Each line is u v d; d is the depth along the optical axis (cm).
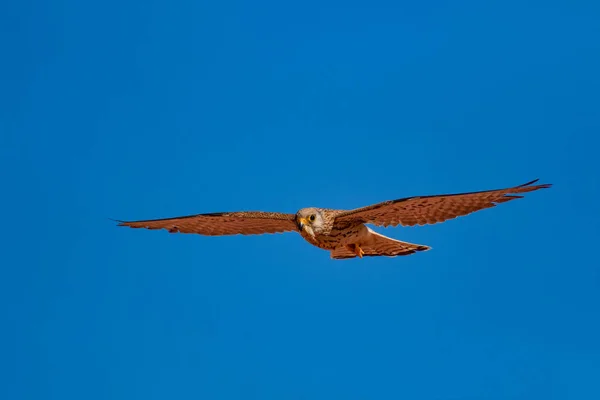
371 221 1745
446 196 1595
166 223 1833
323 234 1755
